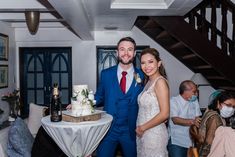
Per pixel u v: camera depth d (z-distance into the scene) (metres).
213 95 2.65
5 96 4.78
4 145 3.33
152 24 5.29
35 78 6.21
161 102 2.27
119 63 2.68
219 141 2.15
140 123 2.41
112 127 2.63
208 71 5.57
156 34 5.82
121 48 2.52
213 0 4.60
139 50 6.15
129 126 2.64
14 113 4.78
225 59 4.57
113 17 4.50
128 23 5.13
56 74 6.23
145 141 2.38
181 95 3.33
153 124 2.28
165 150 2.42
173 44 5.52
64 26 5.82
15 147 3.31
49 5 3.97
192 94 3.29
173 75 6.12
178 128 3.24
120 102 2.62
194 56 5.08
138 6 3.95
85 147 2.15
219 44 5.52
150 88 2.36
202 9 4.66
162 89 2.27
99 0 3.22
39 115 4.68
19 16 4.83
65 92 6.24
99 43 6.17
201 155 2.35
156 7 3.97
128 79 2.65
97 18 4.55
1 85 5.01
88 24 4.23
